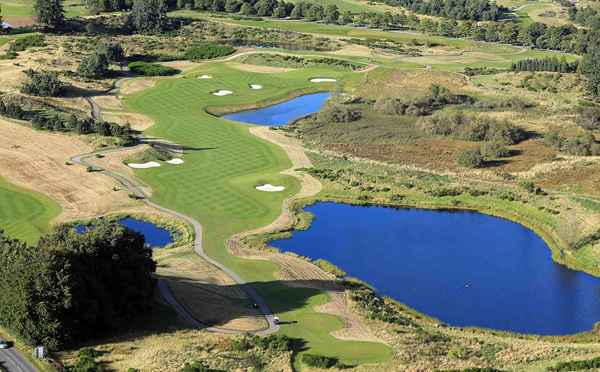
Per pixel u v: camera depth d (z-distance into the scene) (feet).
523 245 437.17
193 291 355.36
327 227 454.40
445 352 307.99
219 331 314.96
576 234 435.12
